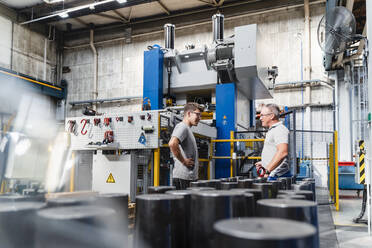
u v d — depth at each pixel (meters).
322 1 9.80
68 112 12.95
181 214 0.61
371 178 3.45
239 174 4.52
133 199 3.31
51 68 12.91
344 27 4.55
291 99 10.02
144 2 10.37
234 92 4.78
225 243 0.37
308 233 0.36
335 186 5.26
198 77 5.03
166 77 5.21
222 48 4.64
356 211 5.09
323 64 9.21
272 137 2.59
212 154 4.59
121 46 12.42
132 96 11.88
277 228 0.38
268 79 5.41
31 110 11.34
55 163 3.63
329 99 9.66
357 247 2.87
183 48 11.37
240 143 4.96
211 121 4.86
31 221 0.47
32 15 11.49
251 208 0.62
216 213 0.53
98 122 3.60
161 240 0.57
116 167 3.39
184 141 2.58
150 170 3.39
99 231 0.42
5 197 0.59
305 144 9.54
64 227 0.39
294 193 0.73
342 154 9.16
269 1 10.44
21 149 3.70
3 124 3.98
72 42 13.22
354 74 8.79
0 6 11.08
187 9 11.45
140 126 3.37
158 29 11.86
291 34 10.13
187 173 2.54
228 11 10.91
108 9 10.90
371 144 3.50
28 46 11.95
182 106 4.97
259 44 4.61
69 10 10.23
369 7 3.68
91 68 12.80
